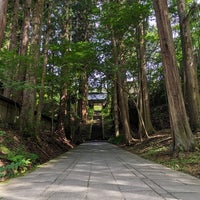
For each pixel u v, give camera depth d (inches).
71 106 1088.8
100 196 178.9
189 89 554.9
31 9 670.5
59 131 884.6
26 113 469.1
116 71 757.3
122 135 1000.2
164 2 422.9
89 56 689.6
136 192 190.7
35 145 455.8
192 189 201.0
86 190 197.9
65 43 682.2
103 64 743.7
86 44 685.9
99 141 1392.7
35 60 480.1
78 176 263.9
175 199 169.5
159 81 1043.9
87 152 622.2
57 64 692.1
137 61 824.3
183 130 401.1
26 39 623.5
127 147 781.3
